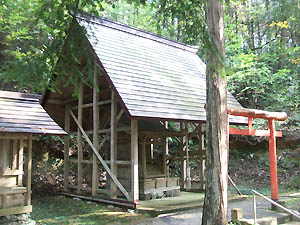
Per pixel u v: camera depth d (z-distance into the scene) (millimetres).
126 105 7926
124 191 8781
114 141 9312
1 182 6898
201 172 11289
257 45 18734
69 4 4863
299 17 9914
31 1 10953
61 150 14711
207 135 5645
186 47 13562
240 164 14906
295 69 14961
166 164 10922
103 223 7191
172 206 8391
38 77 4797
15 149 7156
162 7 5449
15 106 7473
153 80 9703
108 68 8797
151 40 12172
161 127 11445
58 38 5000
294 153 13586
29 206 7113
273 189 8125
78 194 10664
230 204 9086
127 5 17438
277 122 13414
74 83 5348
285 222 7363
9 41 12500
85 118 12375
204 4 5484
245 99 16688
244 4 16328
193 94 10414
